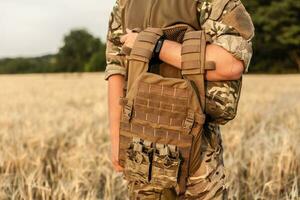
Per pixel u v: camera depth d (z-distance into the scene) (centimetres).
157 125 182
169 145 181
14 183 392
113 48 209
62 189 366
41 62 9300
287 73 5603
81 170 415
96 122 832
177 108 180
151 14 196
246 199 379
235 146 544
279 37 5422
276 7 5347
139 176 188
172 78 180
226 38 180
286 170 411
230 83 185
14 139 612
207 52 180
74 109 1092
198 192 191
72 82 3466
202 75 180
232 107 187
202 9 188
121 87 206
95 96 1759
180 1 192
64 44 8881
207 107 186
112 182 388
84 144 554
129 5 204
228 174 394
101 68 7725
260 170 413
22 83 3550
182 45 182
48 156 551
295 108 983
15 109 1187
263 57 5669
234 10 183
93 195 352
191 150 183
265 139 502
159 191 191
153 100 182
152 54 185
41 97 1773
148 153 183
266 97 1493
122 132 190
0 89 2591
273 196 372
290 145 463
